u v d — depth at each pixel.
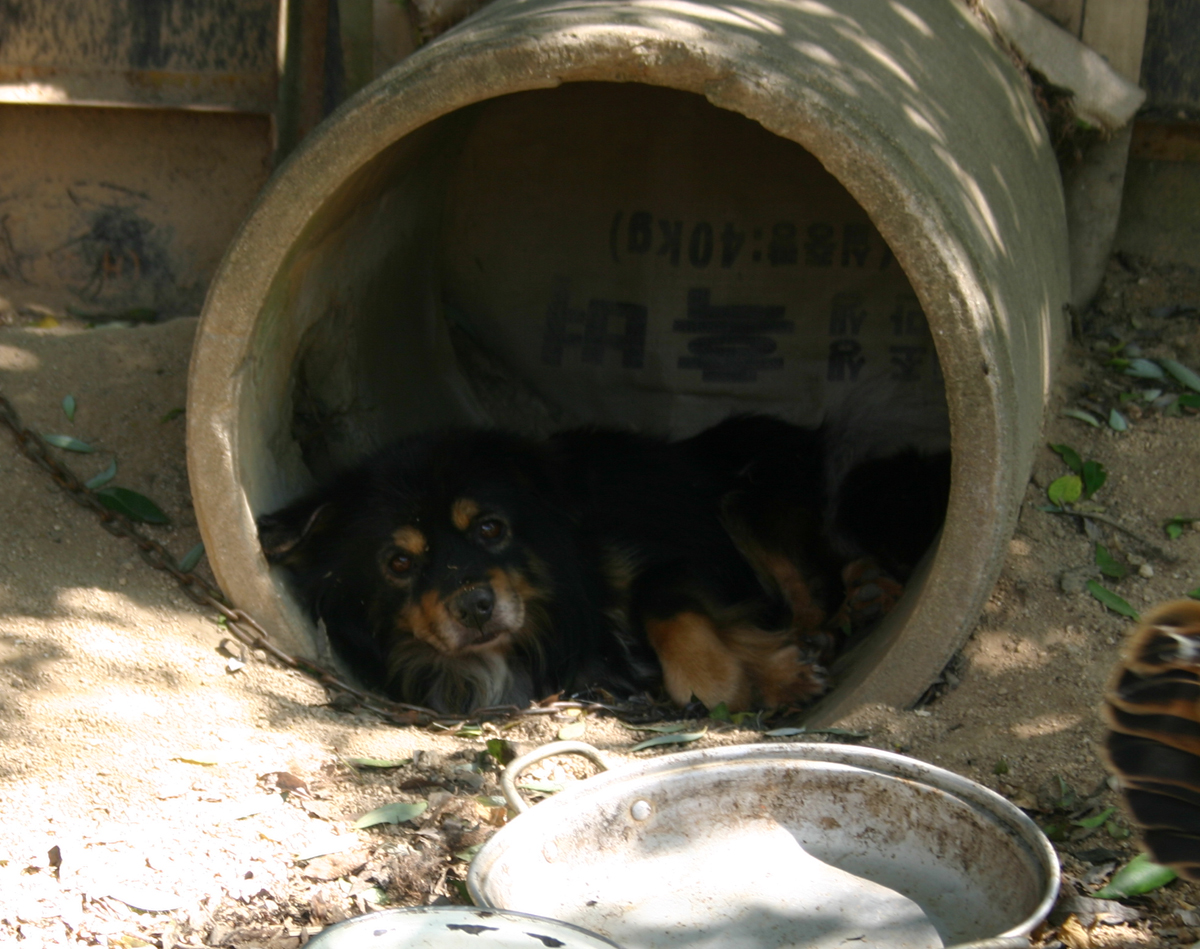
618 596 2.62
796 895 2.13
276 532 2.42
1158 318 2.75
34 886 2.15
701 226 2.84
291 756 2.30
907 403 2.82
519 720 2.40
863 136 2.26
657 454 2.69
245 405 2.40
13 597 2.40
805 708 2.46
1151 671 1.86
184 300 2.92
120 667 2.36
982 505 2.30
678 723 2.41
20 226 2.91
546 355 2.89
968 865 2.13
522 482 2.56
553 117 2.80
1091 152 2.75
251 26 2.85
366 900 2.15
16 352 2.63
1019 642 2.38
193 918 2.14
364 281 2.62
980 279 2.28
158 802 2.23
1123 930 2.12
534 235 2.86
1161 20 2.74
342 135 2.31
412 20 2.83
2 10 2.84
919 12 2.56
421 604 2.51
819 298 2.84
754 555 2.71
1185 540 2.44
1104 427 2.54
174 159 2.90
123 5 2.85
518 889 2.10
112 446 2.55
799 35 2.32
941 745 2.31
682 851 2.16
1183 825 1.83
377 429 2.68
